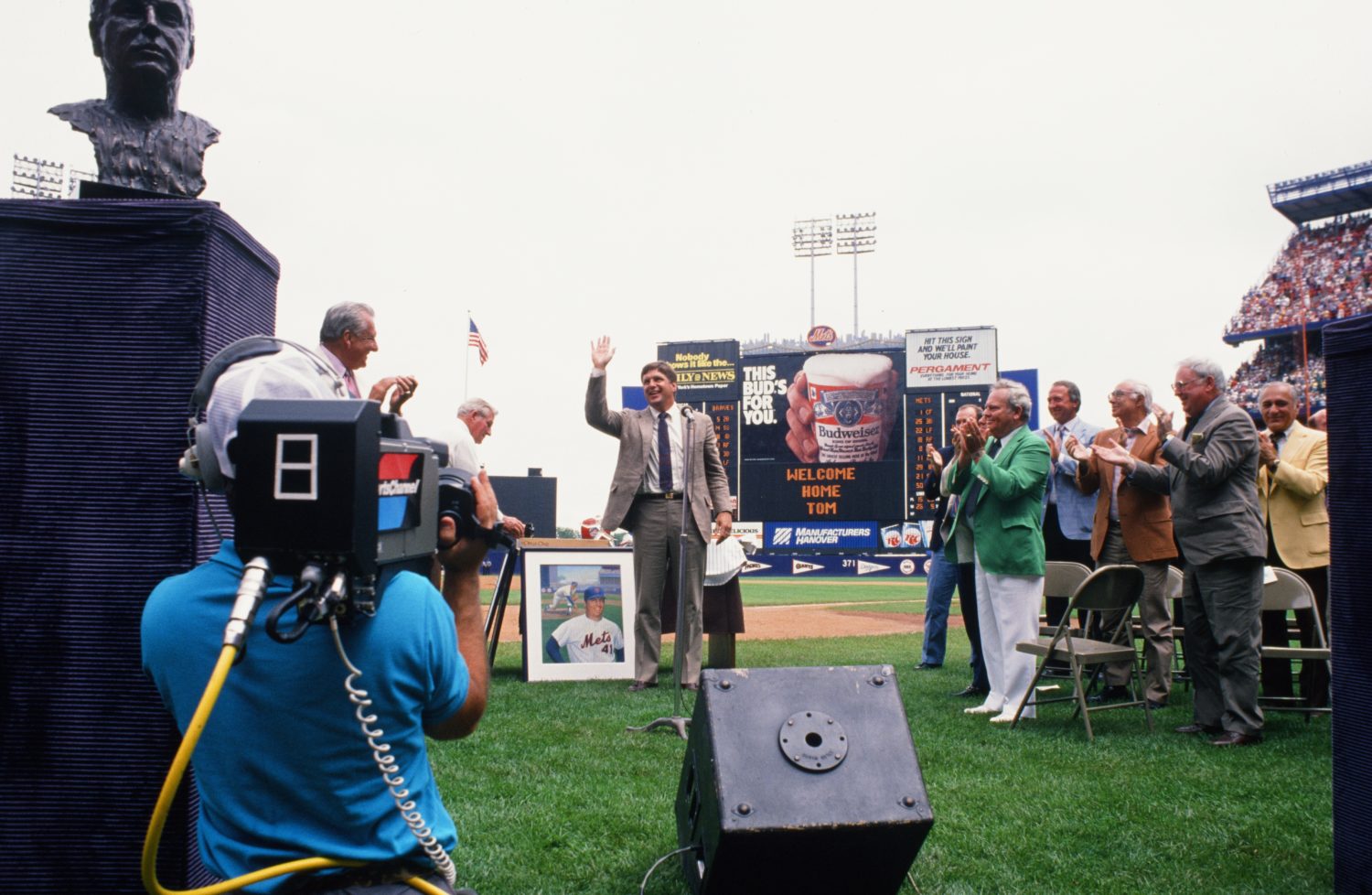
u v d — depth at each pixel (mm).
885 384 32156
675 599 6531
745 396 32812
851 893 2381
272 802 1324
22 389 1994
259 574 1143
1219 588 4773
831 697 2420
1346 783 2674
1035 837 3178
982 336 31844
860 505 32125
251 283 2340
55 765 1979
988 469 5250
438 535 1515
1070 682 7125
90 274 2021
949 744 4621
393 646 1318
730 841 2172
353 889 1332
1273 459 4977
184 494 2012
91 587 1995
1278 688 6199
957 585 7523
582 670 7113
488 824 3244
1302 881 2805
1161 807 3514
